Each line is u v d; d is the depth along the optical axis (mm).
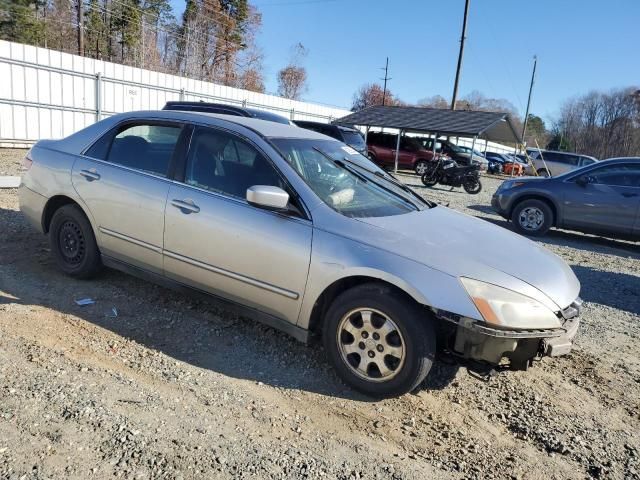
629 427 3316
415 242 3334
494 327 3037
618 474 2836
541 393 3635
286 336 4082
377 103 86062
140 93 19188
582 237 10914
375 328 3268
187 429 2803
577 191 9891
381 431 3027
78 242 4648
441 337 3336
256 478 2488
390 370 3244
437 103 84250
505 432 3156
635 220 9414
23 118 15742
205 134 4062
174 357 3615
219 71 54688
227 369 3539
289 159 3795
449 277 3117
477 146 44875
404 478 2631
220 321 4227
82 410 2826
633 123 71250
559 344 3209
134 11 49812
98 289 4613
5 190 8281
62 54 16625
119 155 4430
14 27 41812
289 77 67375
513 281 3189
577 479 2771
